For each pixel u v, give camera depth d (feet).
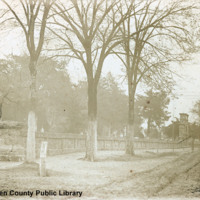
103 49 91.45
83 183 41.06
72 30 88.22
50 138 103.81
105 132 288.51
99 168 65.57
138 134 301.63
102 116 268.41
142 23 102.12
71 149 123.85
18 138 76.28
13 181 38.78
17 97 153.28
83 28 88.43
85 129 209.05
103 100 266.98
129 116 111.14
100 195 32.27
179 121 242.37
